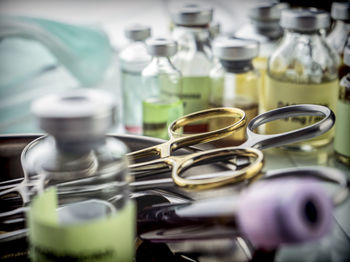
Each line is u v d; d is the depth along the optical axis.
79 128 0.10
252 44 0.25
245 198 0.10
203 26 0.27
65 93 0.11
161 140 0.17
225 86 0.26
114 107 0.10
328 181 0.11
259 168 0.13
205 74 0.27
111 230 0.11
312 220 0.09
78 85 0.34
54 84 0.33
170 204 0.14
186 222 0.13
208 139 0.16
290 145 0.24
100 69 0.36
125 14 0.44
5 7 0.42
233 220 0.11
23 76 0.33
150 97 0.26
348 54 0.21
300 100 0.23
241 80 0.26
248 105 0.25
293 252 0.15
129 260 0.12
